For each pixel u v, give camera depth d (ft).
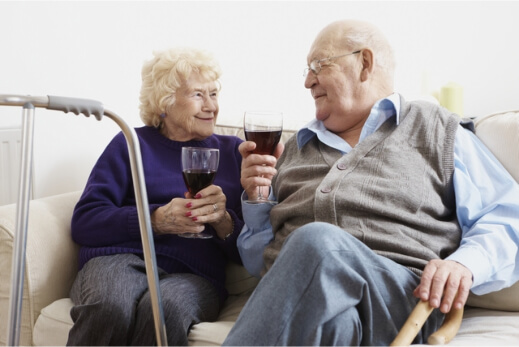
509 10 11.12
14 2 7.44
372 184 5.22
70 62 8.26
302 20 11.00
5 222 5.41
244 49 10.68
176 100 6.25
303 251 4.00
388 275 4.35
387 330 4.17
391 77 6.08
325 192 5.27
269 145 5.36
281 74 11.00
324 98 5.94
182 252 5.89
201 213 5.49
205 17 10.24
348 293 3.99
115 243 5.80
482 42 11.33
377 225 5.06
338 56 5.85
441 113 5.60
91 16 8.52
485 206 5.32
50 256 5.65
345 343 3.94
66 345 5.07
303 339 3.90
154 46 9.64
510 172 5.56
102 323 5.04
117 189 6.11
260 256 5.84
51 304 5.50
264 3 10.73
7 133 7.45
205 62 6.28
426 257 4.89
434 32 11.49
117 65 9.03
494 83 11.37
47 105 3.84
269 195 6.18
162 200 6.16
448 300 4.30
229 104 10.61
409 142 5.46
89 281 5.38
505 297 5.16
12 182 7.54
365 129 5.73
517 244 5.03
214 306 5.70
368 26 5.99
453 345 4.22
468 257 4.62
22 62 7.55
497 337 4.46
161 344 4.27
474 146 5.62
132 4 9.17
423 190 5.23
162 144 6.40
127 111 9.30
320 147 5.95
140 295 5.35
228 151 6.59
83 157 8.58
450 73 11.55
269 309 3.92
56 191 8.16
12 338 3.76
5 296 5.34
